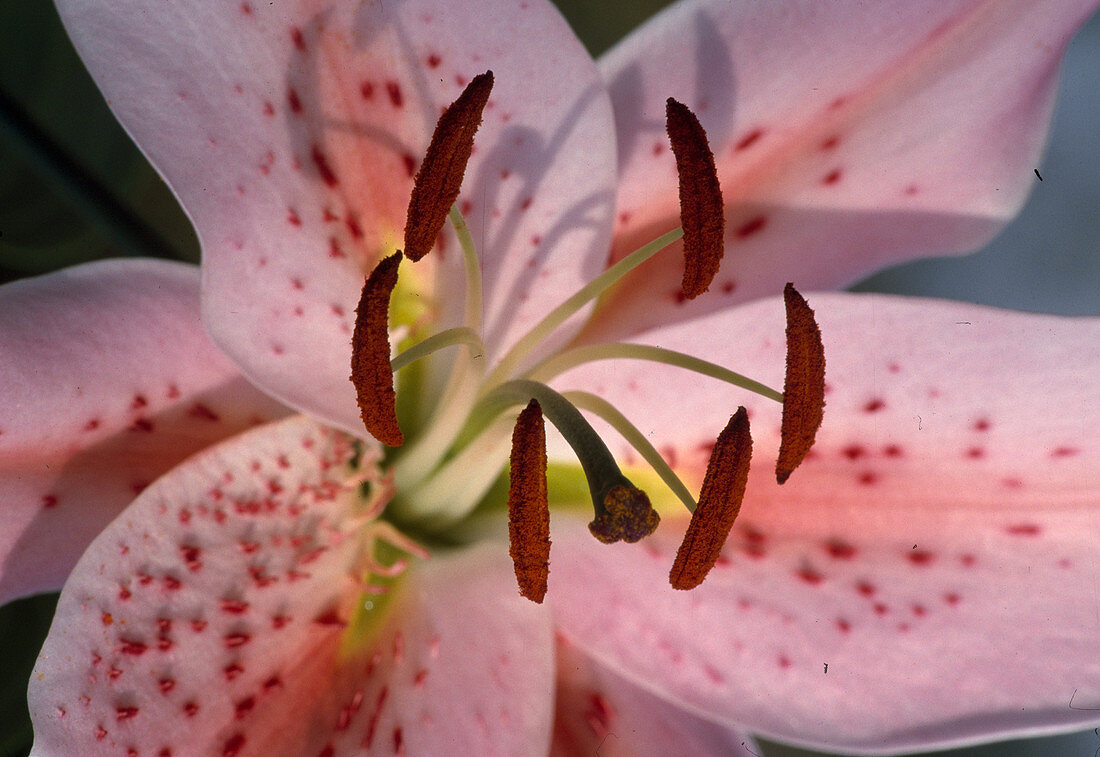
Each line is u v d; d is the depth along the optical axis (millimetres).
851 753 339
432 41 333
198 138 321
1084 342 335
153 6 319
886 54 346
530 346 344
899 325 339
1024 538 341
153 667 322
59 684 316
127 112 317
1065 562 339
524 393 337
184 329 337
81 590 319
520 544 324
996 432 341
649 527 323
